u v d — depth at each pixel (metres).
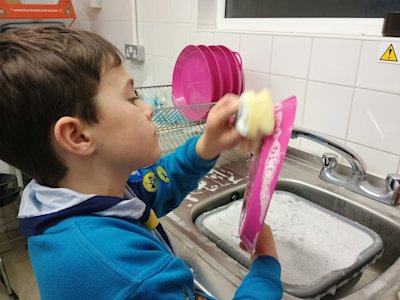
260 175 0.43
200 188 1.03
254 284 0.52
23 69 0.45
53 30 0.52
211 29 1.42
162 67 1.66
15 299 1.63
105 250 0.44
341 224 0.91
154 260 0.47
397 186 0.91
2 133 0.48
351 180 1.01
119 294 0.42
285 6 1.25
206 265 0.69
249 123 0.45
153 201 0.71
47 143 0.48
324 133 1.09
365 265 0.75
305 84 1.09
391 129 0.94
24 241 2.03
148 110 0.55
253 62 1.23
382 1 1.02
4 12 1.66
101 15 2.00
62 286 0.45
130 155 0.52
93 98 0.47
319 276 0.72
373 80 0.94
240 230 0.47
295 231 0.88
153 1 1.60
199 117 1.23
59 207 0.49
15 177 1.81
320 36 1.02
